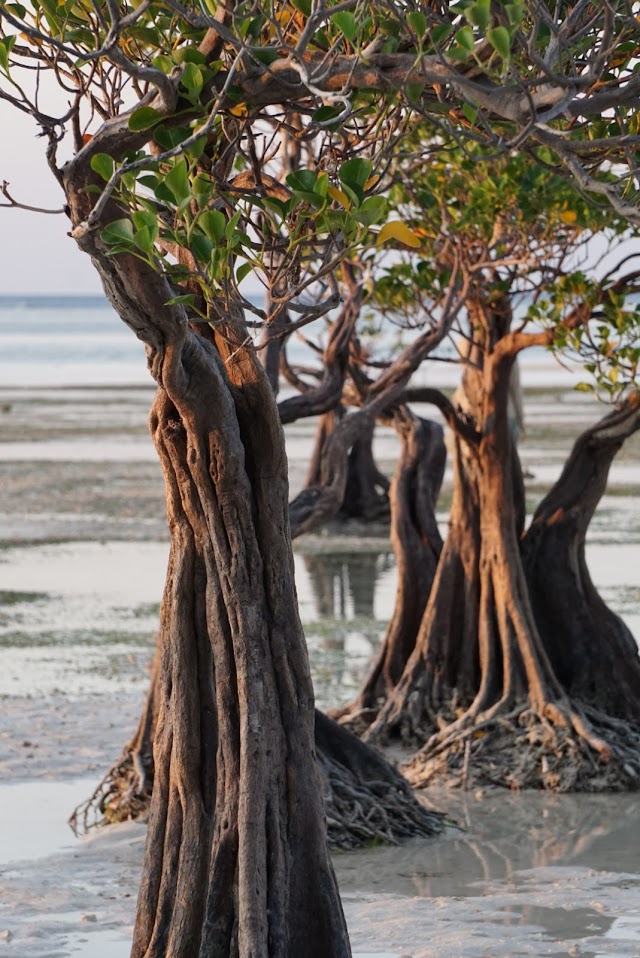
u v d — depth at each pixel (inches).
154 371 609.0
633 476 3560.5
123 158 519.2
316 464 2412.6
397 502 1392.7
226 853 622.2
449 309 1146.7
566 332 1158.3
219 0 508.1
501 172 1061.1
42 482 3410.4
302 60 462.9
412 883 900.0
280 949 612.1
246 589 636.7
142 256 548.4
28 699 1441.9
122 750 1156.5
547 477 3376.0
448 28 467.8
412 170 1041.5
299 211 501.0
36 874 917.2
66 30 531.5
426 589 1357.0
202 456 631.8
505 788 1153.4
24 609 1957.4
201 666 647.8
